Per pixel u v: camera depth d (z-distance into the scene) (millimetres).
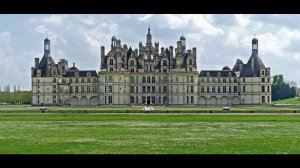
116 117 76188
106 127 55125
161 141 39312
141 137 42688
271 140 39875
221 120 68500
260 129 51938
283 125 58406
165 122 64312
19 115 83500
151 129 52000
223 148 34250
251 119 70625
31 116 79625
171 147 34969
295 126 56656
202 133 46938
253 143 37594
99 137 42719
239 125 58531
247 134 45719
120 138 41812
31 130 50406
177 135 44812
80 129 51812
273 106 165000
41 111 100625
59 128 53375
